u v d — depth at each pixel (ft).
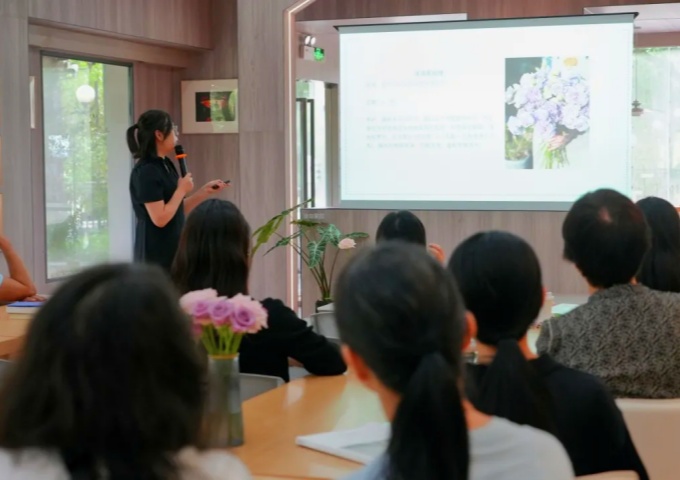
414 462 3.40
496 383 4.84
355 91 21.40
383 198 21.39
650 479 6.32
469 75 20.75
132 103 25.64
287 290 20.53
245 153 20.74
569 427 5.48
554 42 20.21
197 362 3.29
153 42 24.98
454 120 20.88
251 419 7.14
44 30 21.47
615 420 5.57
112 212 24.67
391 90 21.18
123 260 3.48
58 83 22.49
